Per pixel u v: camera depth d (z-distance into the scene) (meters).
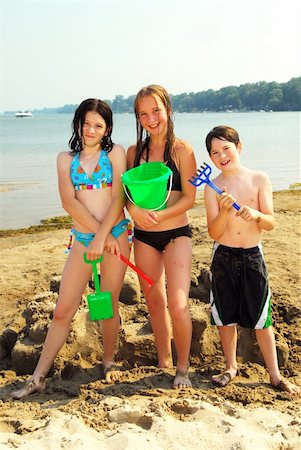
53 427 3.40
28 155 26.86
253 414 3.61
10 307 6.15
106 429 3.47
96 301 4.08
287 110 133.50
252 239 4.16
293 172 19.78
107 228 4.13
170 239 4.33
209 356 4.75
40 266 7.72
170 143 4.29
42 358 4.29
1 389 4.32
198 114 143.62
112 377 4.31
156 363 4.71
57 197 15.02
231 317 4.22
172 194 4.32
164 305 4.50
